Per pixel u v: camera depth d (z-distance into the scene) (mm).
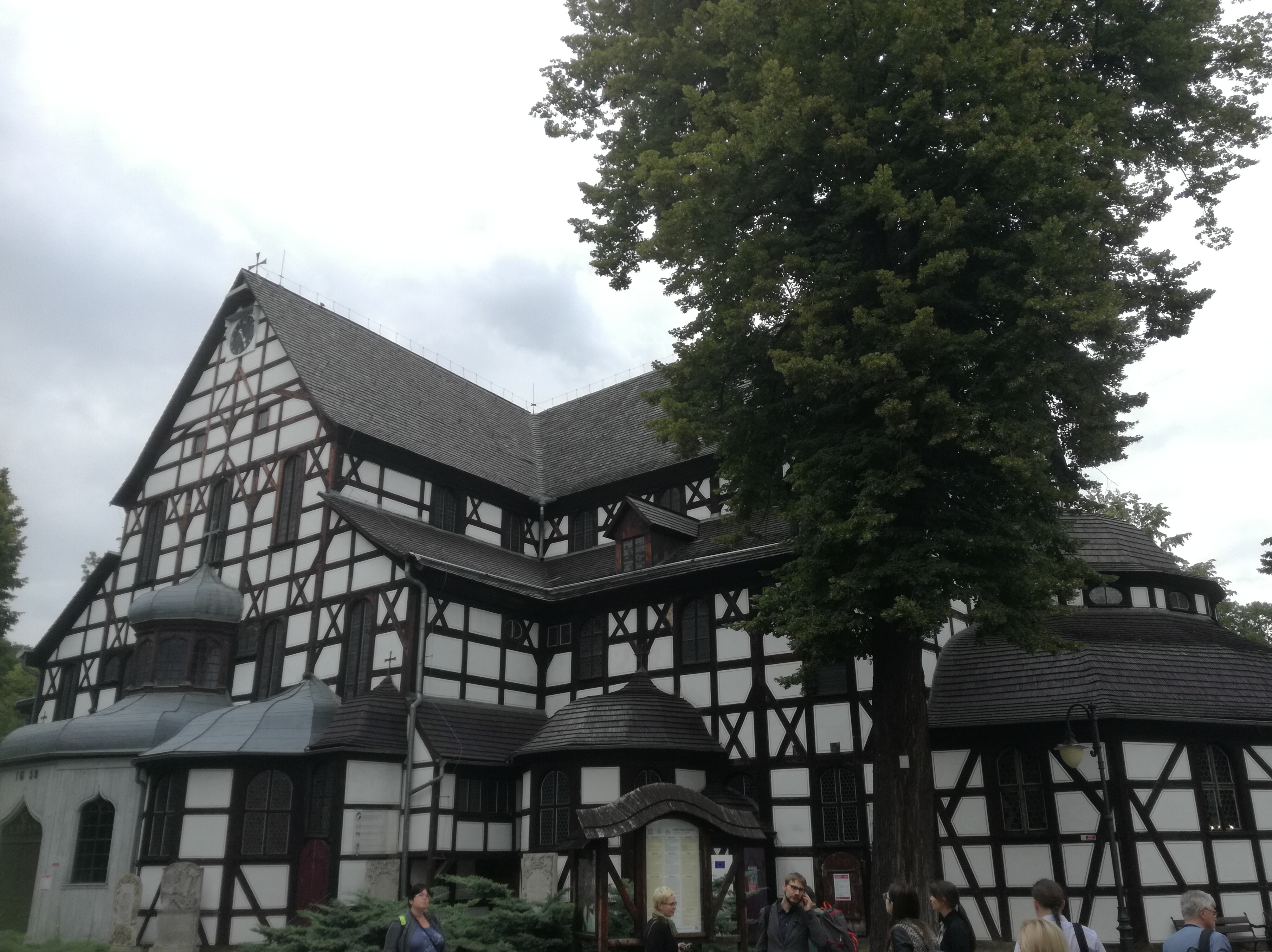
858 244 16547
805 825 21781
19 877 25297
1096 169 15961
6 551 35281
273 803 22188
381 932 13727
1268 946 19031
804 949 9055
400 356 32312
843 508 15406
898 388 14766
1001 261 15242
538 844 22578
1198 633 23016
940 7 15062
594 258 19000
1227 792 20406
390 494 27078
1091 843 19344
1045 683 20844
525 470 32312
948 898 8055
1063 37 17641
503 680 25875
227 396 29422
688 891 13250
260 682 25844
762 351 16750
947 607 14578
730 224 16531
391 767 22469
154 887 22188
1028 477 14156
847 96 16016
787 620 15484
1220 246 18422
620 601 26141
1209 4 16938
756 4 16516
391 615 24062
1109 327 14414
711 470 28031
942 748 21234
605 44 19344
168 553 29250
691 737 22766
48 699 30703
